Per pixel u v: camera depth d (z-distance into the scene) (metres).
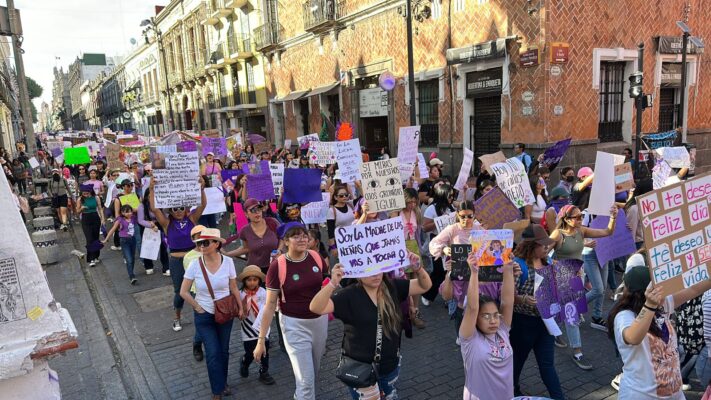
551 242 4.32
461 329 3.53
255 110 31.41
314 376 4.16
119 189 10.64
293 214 7.08
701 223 3.05
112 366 5.52
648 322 2.90
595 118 13.47
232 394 4.79
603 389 4.55
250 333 4.87
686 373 4.41
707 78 16.02
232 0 29.98
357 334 3.37
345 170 7.91
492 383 3.48
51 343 2.23
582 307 4.80
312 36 23.38
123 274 9.03
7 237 2.18
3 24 16.83
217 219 13.06
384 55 18.48
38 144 40.19
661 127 15.61
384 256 3.46
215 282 4.55
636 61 13.98
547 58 12.39
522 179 6.67
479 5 14.08
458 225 5.18
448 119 15.83
